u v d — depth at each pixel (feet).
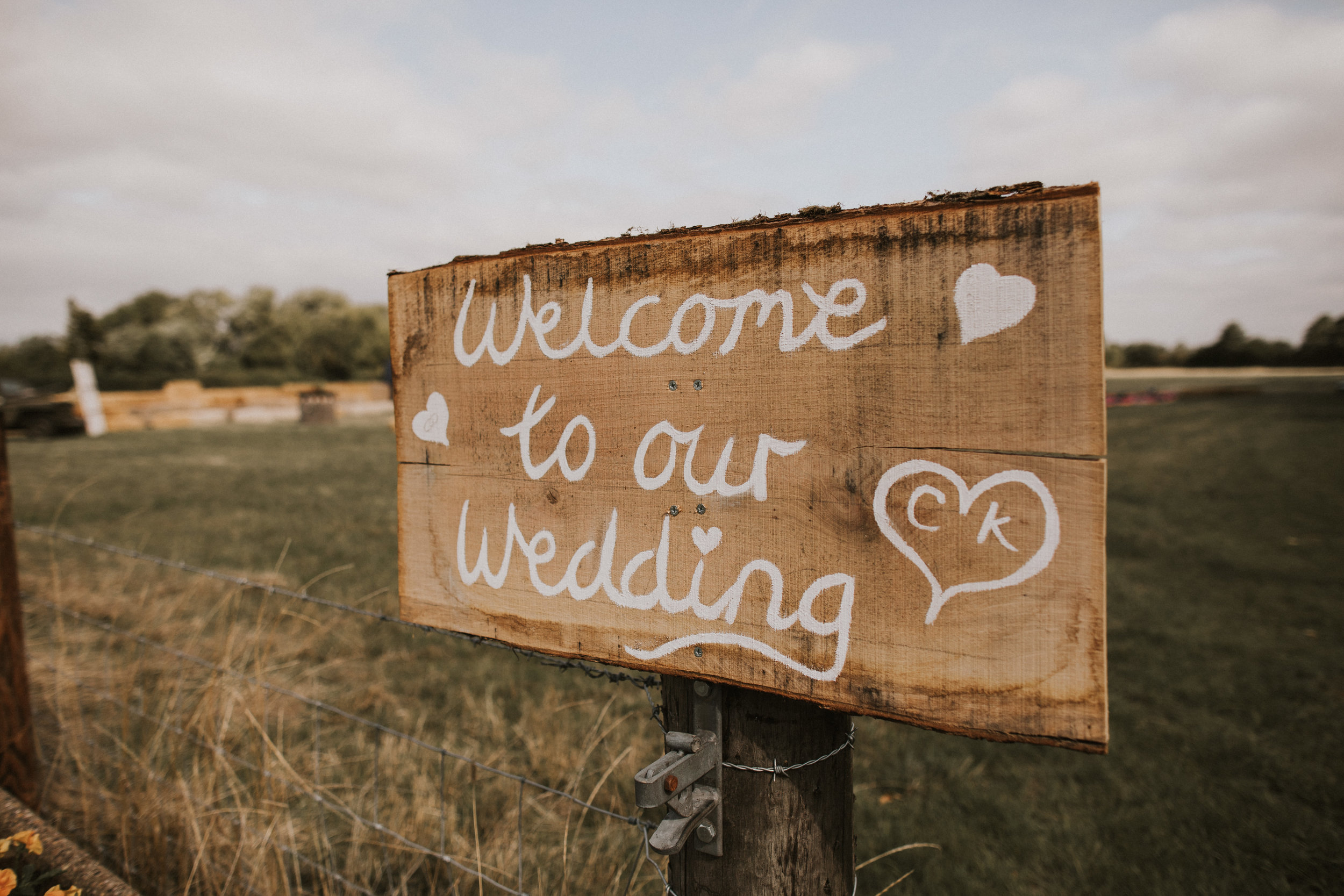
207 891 7.54
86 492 35.96
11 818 7.17
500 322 4.44
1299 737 12.53
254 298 230.27
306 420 94.07
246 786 8.82
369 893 7.68
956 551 3.18
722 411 3.70
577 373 4.16
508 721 12.64
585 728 12.00
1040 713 3.04
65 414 73.61
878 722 13.65
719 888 4.09
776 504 3.57
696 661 3.83
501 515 4.51
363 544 25.32
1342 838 9.68
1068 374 2.95
